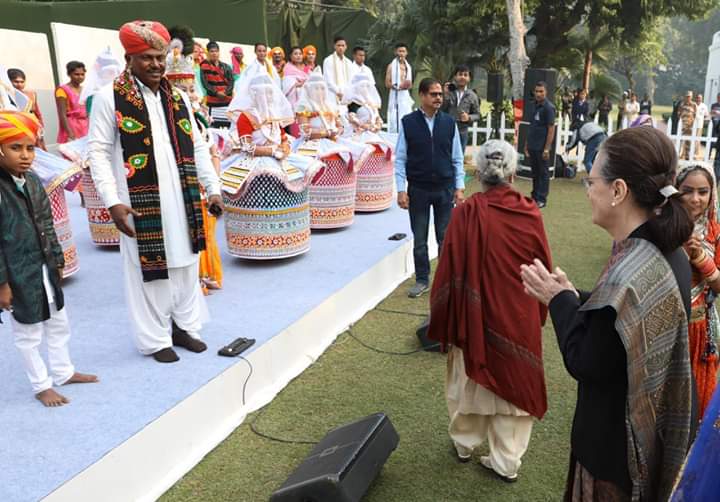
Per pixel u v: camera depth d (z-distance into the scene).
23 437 2.75
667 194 1.55
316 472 2.57
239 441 3.29
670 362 1.59
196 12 13.30
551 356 4.35
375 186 7.75
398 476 2.99
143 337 3.53
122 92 3.24
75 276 5.24
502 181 2.88
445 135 5.10
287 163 5.45
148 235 3.35
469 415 2.97
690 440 1.67
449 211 5.33
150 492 2.86
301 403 3.69
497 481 2.96
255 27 14.03
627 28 18.23
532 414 2.79
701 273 2.52
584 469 1.77
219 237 6.54
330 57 9.44
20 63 10.77
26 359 3.01
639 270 1.54
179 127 3.44
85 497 2.53
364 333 4.77
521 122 11.64
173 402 3.06
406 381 3.96
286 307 4.42
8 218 2.84
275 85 5.36
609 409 1.65
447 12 17.14
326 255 5.84
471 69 18.48
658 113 41.09
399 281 6.03
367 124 7.68
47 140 11.31
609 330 1.56
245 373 3.59
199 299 3.88
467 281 2.77
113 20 12.62
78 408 3.01
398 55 10.38
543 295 1.83
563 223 8.16
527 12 17.30
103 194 3.22
